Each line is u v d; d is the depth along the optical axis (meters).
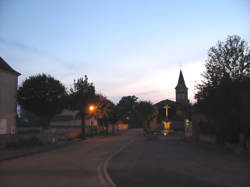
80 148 23.95
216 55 22.67
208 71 22.53
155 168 12.38
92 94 39.41
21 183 9.27
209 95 21.09
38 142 25.95
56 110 41.62
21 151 20.05
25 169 12.30
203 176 10.41
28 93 40.22
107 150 21.62
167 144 27.22
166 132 52.59
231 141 21.02
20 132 40.56
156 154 18.14
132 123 103.94
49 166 13.24
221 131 21.47
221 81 20.53
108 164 13.80
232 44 22.44
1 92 32.09
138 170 11.88
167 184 9.10
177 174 10.85
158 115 69.69
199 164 13.38
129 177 10.33
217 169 11.92
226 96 19.38
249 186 8.78
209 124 25.69
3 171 11.74
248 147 18.20
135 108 64.62
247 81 19.56
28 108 41.44
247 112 17.86
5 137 25.11
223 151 19.30
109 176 10.55
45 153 19.89
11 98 34.25
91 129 47.53
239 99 18.77
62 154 19.05
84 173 11.24
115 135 51.31
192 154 17.81
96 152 20.19
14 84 35.00
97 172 11.46
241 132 19.00
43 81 40.81
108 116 52.59
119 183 9.29
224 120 19.98
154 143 28.98
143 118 62.91
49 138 27.84
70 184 9.15
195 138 30.55
